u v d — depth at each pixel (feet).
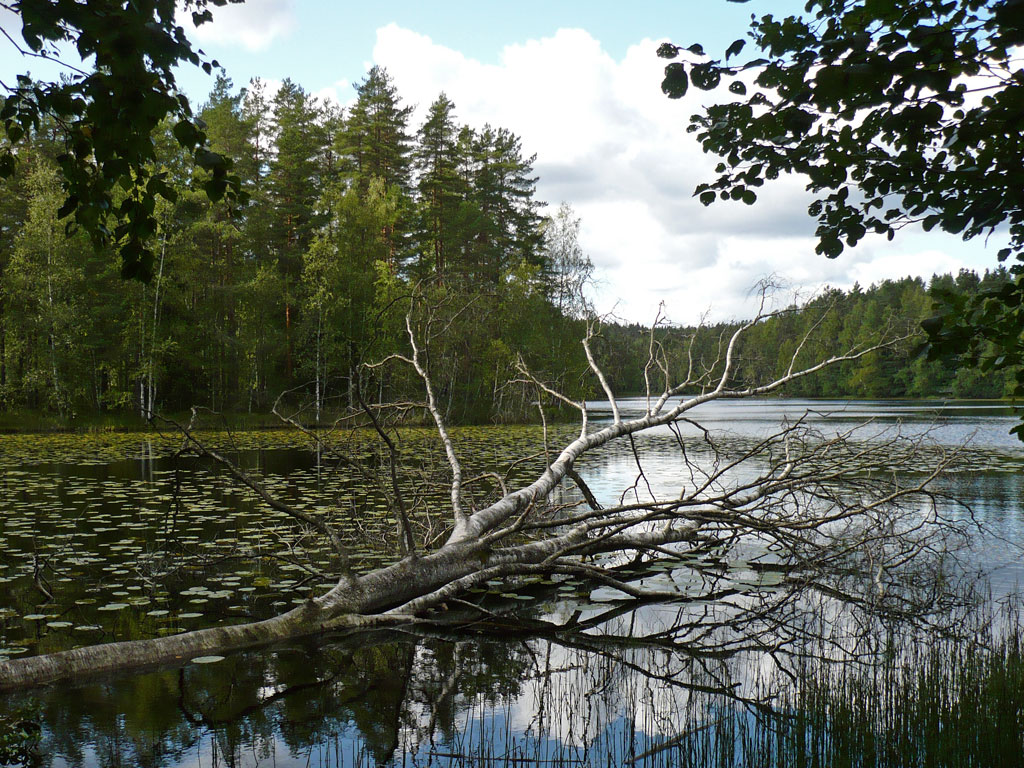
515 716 13.17
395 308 111.65
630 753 11.64
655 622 19.56
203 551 25.50
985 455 58.59
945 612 19.98
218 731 12.27
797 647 17.30
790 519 28.25
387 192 136.26
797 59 8.38
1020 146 8.90
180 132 8.52
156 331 105.91
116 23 6.97
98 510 32.96
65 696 13.75
